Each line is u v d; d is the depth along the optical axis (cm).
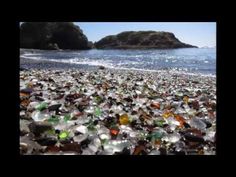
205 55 208
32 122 33
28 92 56
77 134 31
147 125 36
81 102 49
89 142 29
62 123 35
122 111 43
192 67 151
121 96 59
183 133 34
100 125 36
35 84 73
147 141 31
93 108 45
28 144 29
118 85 79
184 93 68
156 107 48
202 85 85
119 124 36
